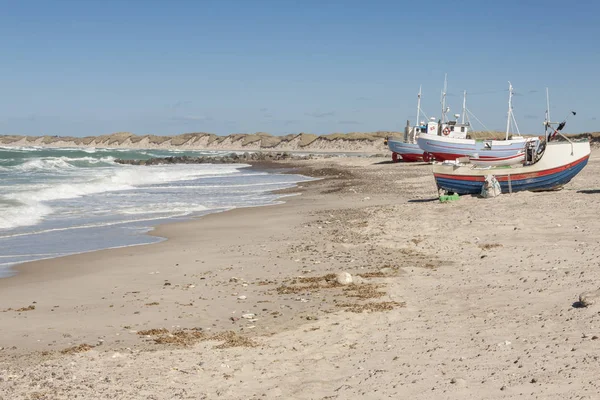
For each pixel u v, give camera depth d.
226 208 29.61
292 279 13.49
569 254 14.12
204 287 13.04
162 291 12.79
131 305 11.69
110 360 8.37
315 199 33.62
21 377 7.64
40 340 9.53
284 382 7.40
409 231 19.23
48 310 11.44
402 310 10.55
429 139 60.00
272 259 15.99
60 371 7.88
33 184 39.84
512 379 7.00
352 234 19.56
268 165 88.06
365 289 12.22
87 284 13.71
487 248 15.74
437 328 9.34
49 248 18.59
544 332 8.70
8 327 10.27
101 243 19.48
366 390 6.98
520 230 17.91
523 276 12.37
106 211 28.02
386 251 16.42
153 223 24.08
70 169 63.22
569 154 27.41
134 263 16.08
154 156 123.75
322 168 73.12
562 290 10.97
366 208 26.50
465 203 24.45
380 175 53.28
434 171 27.58
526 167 27.47
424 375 7.34
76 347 8.99
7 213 25.67
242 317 10.65
